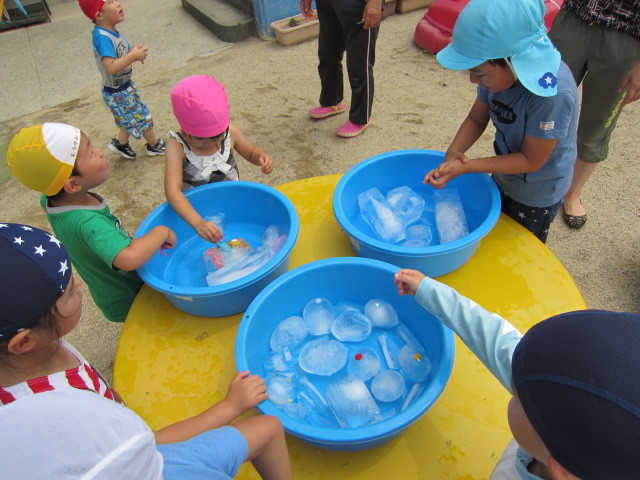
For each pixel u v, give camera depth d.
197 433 0.82
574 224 2.17
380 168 1.50
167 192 1.36
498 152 1.42
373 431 0.80
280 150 2.88
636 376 0.41
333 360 1.08
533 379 0.47
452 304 0.86
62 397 0.42
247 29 4.17
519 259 1.28
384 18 4.25
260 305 1.06
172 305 1.26
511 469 0.68
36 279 0.65
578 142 1.92
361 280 1.18
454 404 0.97
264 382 0.93
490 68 1.09
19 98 3.68
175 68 3.86
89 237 1.12
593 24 1.58
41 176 1.04
